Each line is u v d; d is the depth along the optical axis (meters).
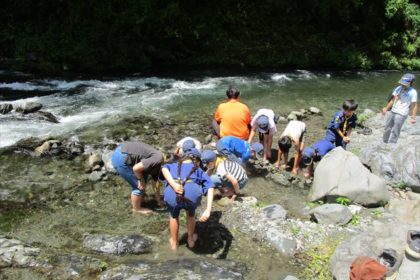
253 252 5.42
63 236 5.62
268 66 16.78
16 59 13.83
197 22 16.33
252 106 11.58
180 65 15.88
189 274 4.75
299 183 7.36
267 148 7.95
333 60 17.45
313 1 17.78
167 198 5.10
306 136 9.61
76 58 14.22
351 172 6.50
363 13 18.41
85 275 4.84
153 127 9.52
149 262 5.04
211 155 6.17
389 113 8.16
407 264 4.57
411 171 6.89
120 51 14.82
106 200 6.54
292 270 5.12
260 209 6.19
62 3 14.89
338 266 4.96
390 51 18.66
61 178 7.12
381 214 6.15
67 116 9.89
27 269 4.90
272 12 17.62
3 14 14.69
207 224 5.91
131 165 5.77
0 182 6.89
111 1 14.97
